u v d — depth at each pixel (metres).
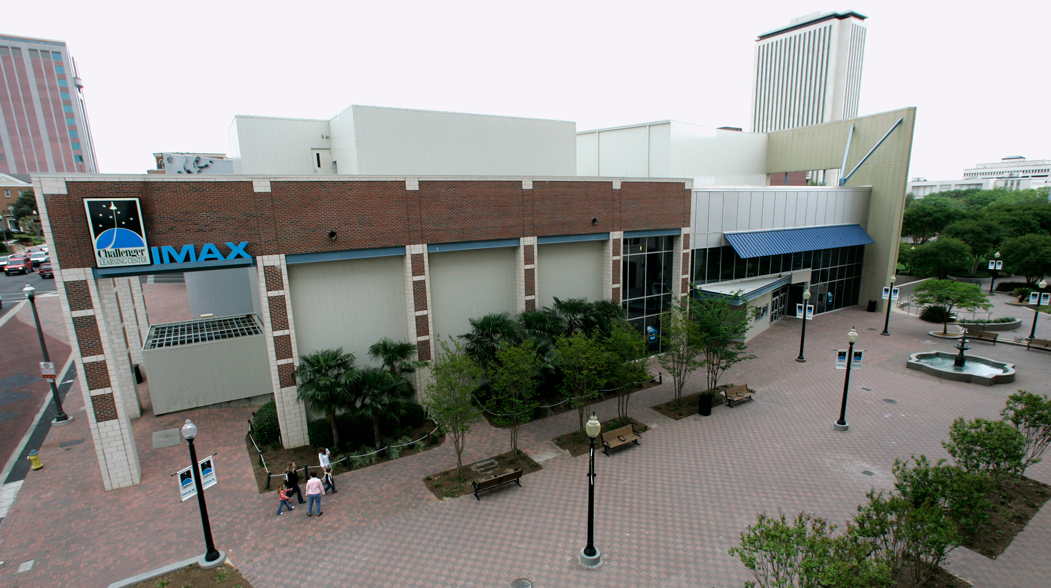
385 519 16.20
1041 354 32.00
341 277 21.84
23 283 58.22
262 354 25.52
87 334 16.94
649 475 18.66
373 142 24.75
